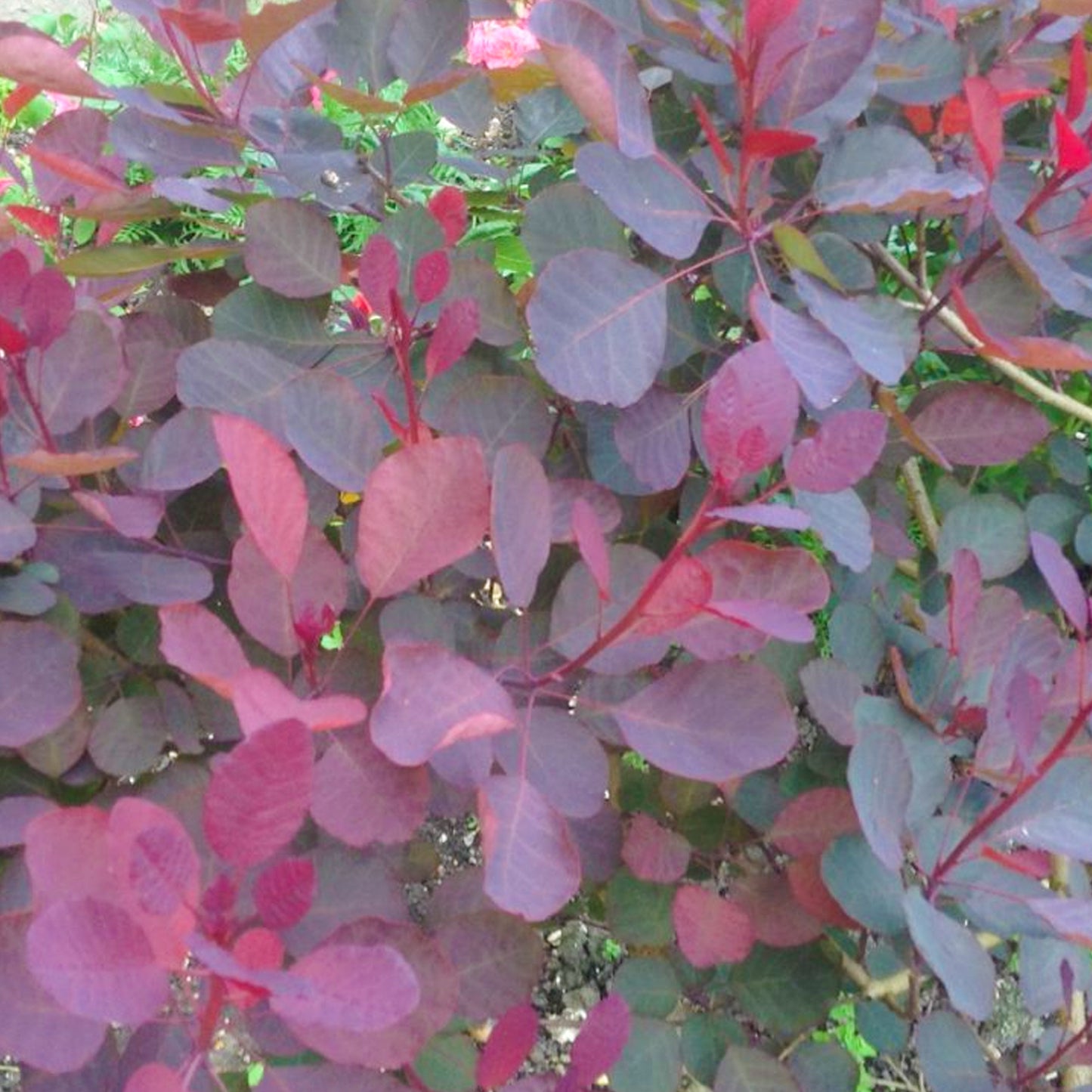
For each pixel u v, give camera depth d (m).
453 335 0.50
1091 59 0.63
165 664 0.57
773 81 0.51
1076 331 0.69
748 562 0.48
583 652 0.51
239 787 0.35
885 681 0.72
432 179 0.67
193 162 0.62
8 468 0.53
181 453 0.54
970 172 0.61
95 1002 0.34
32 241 0.66
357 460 0.52
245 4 0.60
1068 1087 0.61
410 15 0.61
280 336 0.58
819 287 0.53
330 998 0.35
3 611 0.52
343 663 0.51
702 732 0.48
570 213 0.56
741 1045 0.55
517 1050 0.44
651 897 0.56
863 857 0.51
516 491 0.46
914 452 0.65
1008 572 0.64
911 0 0.66
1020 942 0.57
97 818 0.40
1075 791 0.52
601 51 0.52
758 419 0.43
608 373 0.51
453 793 0.53
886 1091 0.75
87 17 2.30
